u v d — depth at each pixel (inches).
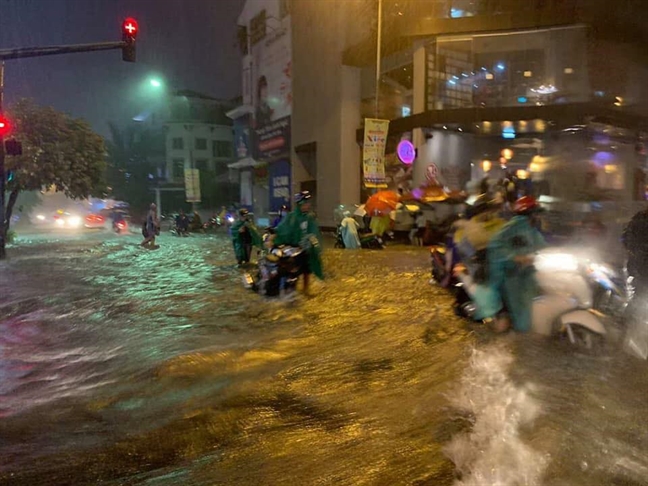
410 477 136.9
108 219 1817.2
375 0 994.1
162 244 933.2
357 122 1163.3
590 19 796.0
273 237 400.5
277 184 1459.2
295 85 1332.4
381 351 244.2
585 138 831.7
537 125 842.2
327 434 163.3
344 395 193.3
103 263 624.1
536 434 157.2
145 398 196.2
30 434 167.8
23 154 993.5
